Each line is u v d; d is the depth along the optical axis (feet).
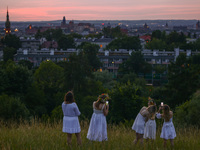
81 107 168.45
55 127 42.39
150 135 35.12
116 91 120.78
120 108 118.83
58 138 32.94
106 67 446.60
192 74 166.71
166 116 33.58
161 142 35.40
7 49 472.85
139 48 598.75
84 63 246.06
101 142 30.48
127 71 377.30
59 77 237.66
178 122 79.56
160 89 176.04
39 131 37.24
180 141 35.42
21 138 31.19
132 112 117.80
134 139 35.96
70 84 228.63
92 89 234.17
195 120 76.28
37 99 160.35
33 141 30.35
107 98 31.48
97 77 285.02
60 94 196.34
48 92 216.54
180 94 163.63
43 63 240.12
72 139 33.24
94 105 31.81
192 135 40.65
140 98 120.57
